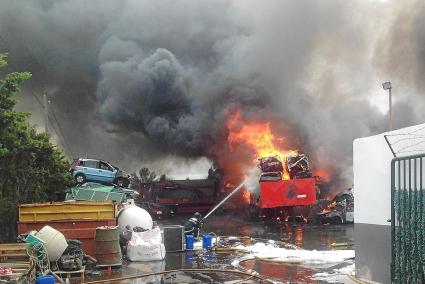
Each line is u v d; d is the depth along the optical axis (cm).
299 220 2969
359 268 945
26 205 1320
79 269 1106
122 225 1485
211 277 1074
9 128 1397
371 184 904
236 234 2162
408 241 752
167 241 1505
